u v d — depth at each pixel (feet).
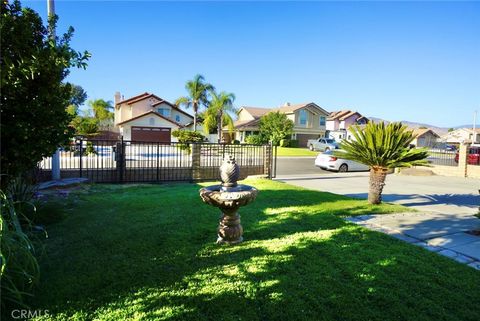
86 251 12.88
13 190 15.11
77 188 27.66
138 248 13.34
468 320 8.68
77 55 12.17
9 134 11.72
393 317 8.74
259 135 122.83
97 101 152.25
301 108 139.44
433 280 10.92
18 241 9.89
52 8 26.86
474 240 15.65
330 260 12.46
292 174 51.21
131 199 23.62
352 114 160.45
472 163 63.93
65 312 8.64
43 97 12.08
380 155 22.88
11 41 11.68
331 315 8.78
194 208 20.76
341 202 24.14
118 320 8.34
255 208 21.40
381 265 12.05
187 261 12.16
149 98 129.80
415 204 27.17
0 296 8.34
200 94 115.85
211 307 9.02
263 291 9.94
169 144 39.60
